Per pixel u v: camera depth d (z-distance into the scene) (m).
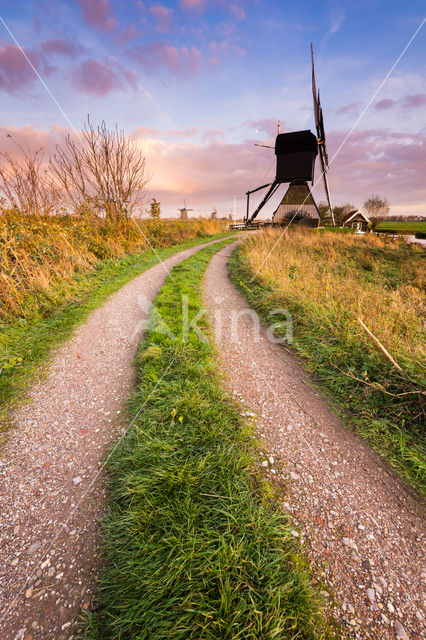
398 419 2.95
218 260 12.55
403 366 3.50
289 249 13.24
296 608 1.50
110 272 8.66
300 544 1.86
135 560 1.66
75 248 8.50
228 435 2.61
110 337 4.70
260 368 4.01
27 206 8.66
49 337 4.61
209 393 3.14
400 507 2.15
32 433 2.74
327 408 3.23
